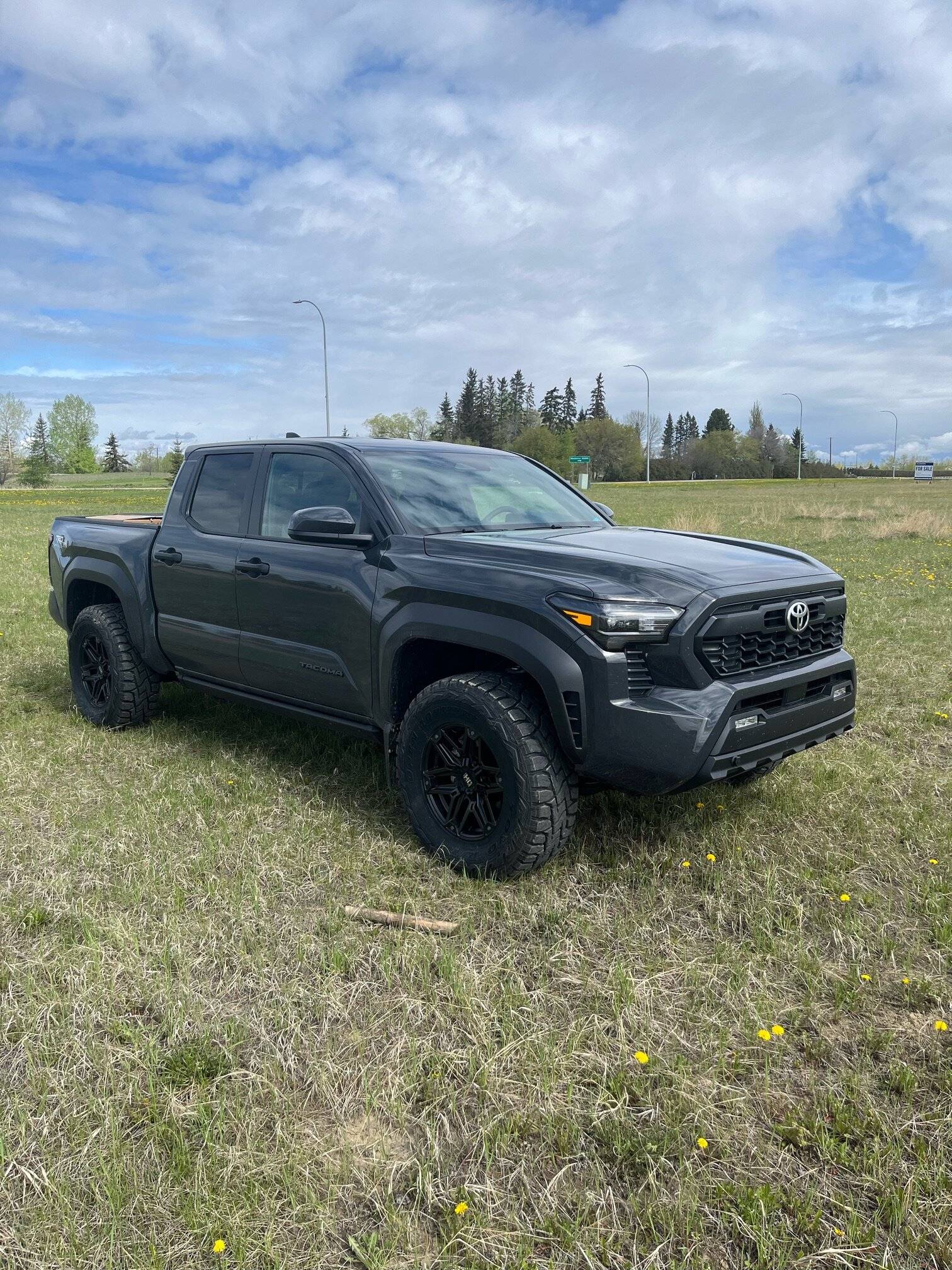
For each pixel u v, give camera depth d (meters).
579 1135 2.09
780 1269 1.76
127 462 139.38
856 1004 2.62
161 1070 2.31
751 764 3.15
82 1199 1.91
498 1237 1.82
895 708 5.73
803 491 59.81
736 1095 2.24
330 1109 2.19
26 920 3.04
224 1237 1.81
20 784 4.30
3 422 106.50
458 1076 2.30
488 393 119.06
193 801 4.07
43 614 9.02
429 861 3.50
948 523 20.61
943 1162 2.03
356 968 2.78
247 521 4.48
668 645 3.02
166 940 2.88
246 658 4.39
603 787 3.41
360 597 3.74
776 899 3.22
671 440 153.00
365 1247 1.80
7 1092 2.23
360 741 4.94
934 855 3.58
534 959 2.84
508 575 3.30
